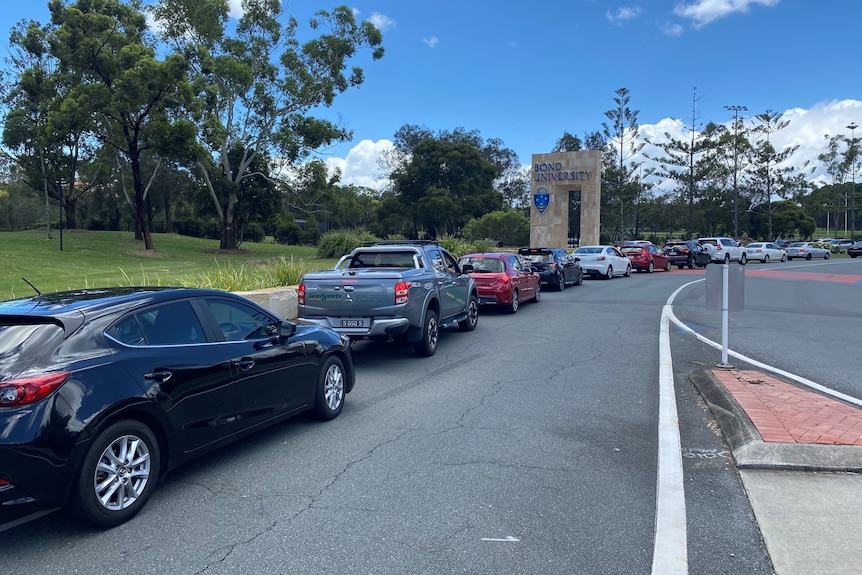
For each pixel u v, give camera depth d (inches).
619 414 262.5
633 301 709.3
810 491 179.0
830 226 4904.0
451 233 2704.2
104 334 170.2
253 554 147.6
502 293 580.1
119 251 1371.8
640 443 225.9
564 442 227.3
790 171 2878.9
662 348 415.8
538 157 1643.7
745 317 571.2
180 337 191.8
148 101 1263.5
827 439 208.8
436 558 144.7
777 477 190.1
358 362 380.2
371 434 239.5
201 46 1374.3
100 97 1206.9
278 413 227.3
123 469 165.5
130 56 1214.9
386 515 167.9
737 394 270.2
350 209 2566.4
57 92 1382.9
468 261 610.5
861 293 803.4
